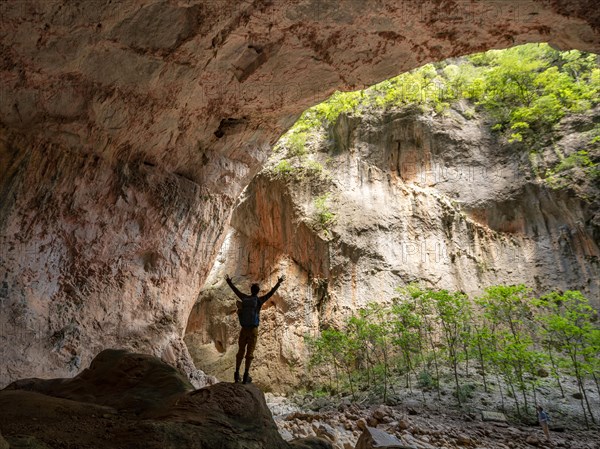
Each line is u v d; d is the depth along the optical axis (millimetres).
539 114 19062
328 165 21938
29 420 3096
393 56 9344
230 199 14000
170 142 11266
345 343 14930
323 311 19109
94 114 9156
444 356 14375
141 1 7305
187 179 12297
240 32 8461
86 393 4398
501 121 20031
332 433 7383
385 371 13422
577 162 17109
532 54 20766
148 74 8891
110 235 10445
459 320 14367
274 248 22672
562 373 13398
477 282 17688
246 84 10086
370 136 21578
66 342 9219
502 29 8508
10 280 8438
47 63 7793
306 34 8617
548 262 16766
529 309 14742
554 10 7789
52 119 8781
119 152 10422
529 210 17953
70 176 9484
